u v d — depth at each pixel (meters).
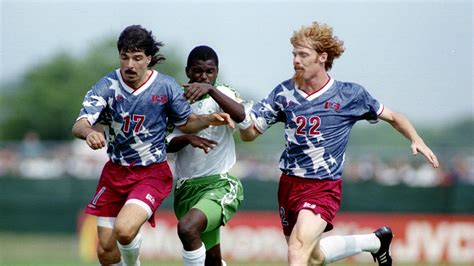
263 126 34.03
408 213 78.56
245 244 72.38
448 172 90.56
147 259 71.56
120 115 32.84
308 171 33.34
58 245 85.25
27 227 88.25
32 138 114.88
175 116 33.50
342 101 33.31
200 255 32.94
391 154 96.06
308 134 33.19
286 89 33.62
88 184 88.44
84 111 32.38
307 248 31.88
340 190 33.72
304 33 33.03
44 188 88.31
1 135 198.62
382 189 78.88
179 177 35.56
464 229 73.19
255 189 80.12
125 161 33.47
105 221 33.97
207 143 33.81
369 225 73.50
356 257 72.94
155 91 32.94
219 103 33.22
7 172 94.75
